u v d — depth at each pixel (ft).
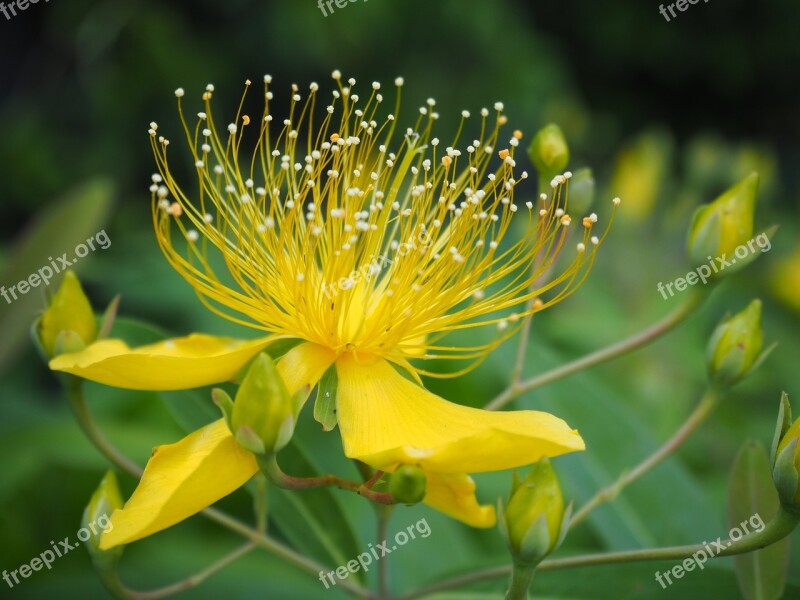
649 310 0.94
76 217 0.65
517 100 1.63
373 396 0.50
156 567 0.65
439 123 1.59
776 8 1.99
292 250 0.51
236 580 0.64
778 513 0.46
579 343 0.92
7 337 0.63
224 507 0.72
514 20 1.69
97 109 1.47
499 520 0.46
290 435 0.46
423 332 0.51
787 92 2.10
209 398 0.57
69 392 0.52
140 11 1.48
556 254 0.51
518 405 0.62
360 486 0.47
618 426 0.62
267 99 0.50
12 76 1.52
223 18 1.55
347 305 0.51
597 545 0.71
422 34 1.60
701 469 0.82
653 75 2.08
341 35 1.53
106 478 0.51
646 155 1.00
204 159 0.50
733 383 0.53
